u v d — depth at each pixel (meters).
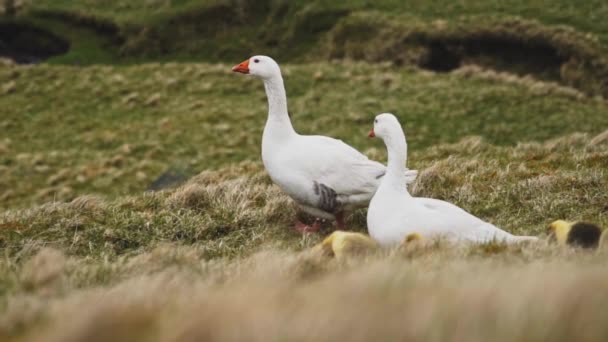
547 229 11.00
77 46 50.91
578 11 43.56
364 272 6.77
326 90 37.50
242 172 19.69
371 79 38.34
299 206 13.57
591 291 5.03
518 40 41.78
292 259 8.63
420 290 5.76
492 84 37.66
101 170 28.78
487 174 15.46
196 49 49.88
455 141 31.61
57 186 27.89
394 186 11.20
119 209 14.05
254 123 33.72
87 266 9.05
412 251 9.19
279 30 49.34
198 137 32.25
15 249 12.41
